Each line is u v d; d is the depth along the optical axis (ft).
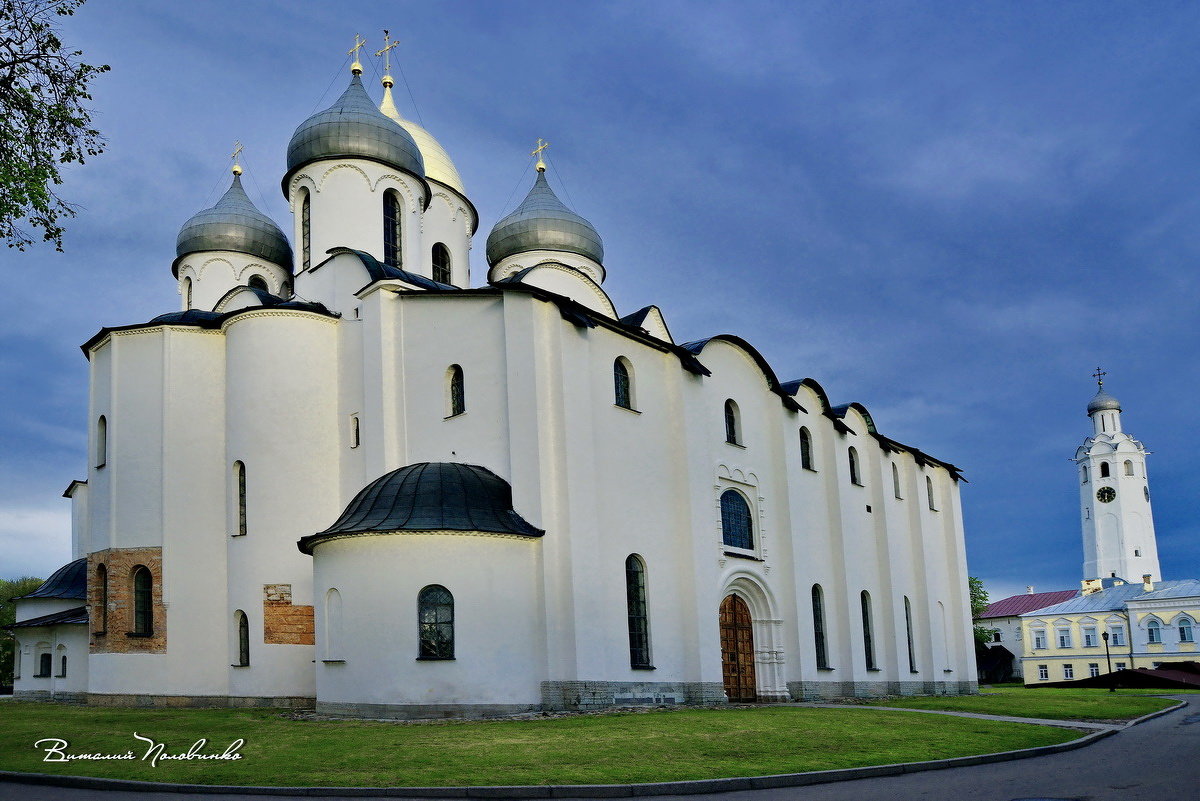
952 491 165.68
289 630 96.63
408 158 121.49
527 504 87.25
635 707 89.45
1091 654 265.75
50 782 52.80
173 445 104.17
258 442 100.78
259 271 134.51
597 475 93.35
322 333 104.32
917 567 151.33
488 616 82.28
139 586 103.04
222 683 99.96
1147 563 328.90
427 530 81.66
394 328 99.81
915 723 77.25
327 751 59.06
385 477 88.53
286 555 98.17
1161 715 103.45
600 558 91.76
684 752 58.95
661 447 102.58
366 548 82.64
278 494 99.45
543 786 48.98
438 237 133.69
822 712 85.81
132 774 53.31
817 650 123.13
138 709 93.76
